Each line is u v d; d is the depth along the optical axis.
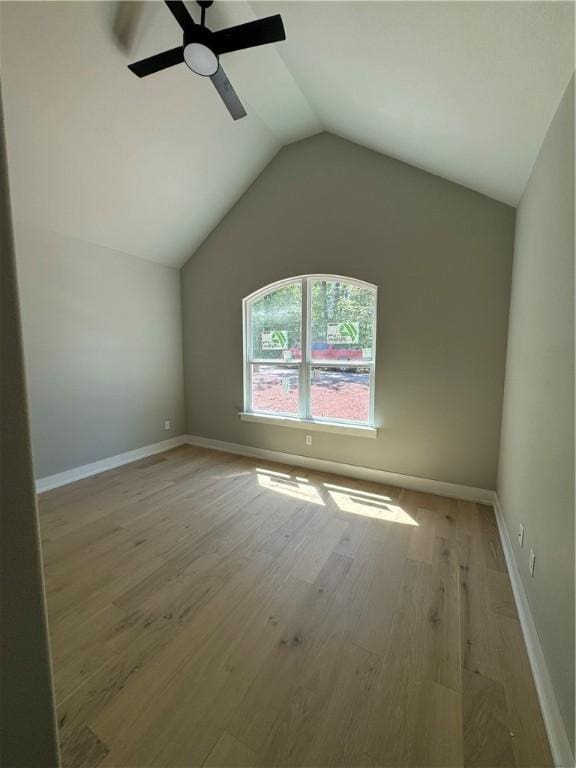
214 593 1.87
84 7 1.97
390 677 1.40
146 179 3.16
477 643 1.57
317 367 3.67
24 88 2.20
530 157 1.92
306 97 2.86
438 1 1.29
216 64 1.98
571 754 1.05
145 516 2.71
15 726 0.51
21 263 3.01
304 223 3.53
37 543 0.52
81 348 3.49
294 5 1.75
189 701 1.31
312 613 1.74
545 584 1.42
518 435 2.14
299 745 1.17
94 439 3.64
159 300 4.27
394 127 2.52
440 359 3.03
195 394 4.58
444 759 1.13
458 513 2.76
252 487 3.25
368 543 2.35
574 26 1.14
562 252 1.41
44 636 0.54
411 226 3.04
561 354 1.38
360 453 3.46
